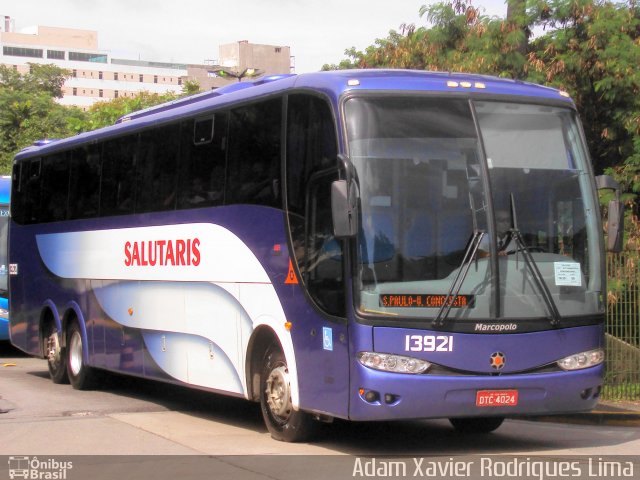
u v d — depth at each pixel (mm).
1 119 52344
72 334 15719
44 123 52031
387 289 8930
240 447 10055
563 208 9773
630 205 17625
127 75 175250
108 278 14305
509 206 9453
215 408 13367
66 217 15820
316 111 9664
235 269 11039
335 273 9219
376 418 8836
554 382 9344
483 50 18672
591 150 19359
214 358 11539
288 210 10055
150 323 13062
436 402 8914
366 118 9242
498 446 10328
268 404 10500
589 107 18922
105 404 13688
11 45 166000
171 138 12695
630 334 13992
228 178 11281
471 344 9047
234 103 11281
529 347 9266
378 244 8984
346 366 9016
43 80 91062
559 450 10078
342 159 8828
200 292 11812
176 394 15008
